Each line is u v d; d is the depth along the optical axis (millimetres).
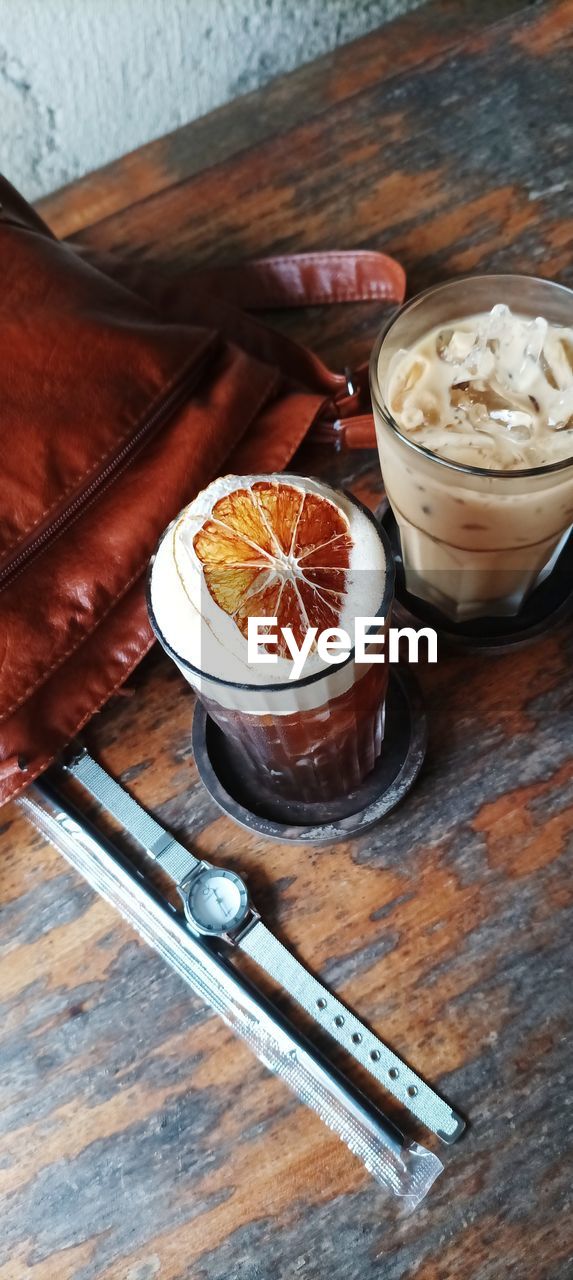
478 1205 331
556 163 551
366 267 523
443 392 366
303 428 463
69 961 392
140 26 715
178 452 446
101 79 738
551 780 400
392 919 382
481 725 415
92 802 423
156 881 404
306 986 371
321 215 564
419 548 400
